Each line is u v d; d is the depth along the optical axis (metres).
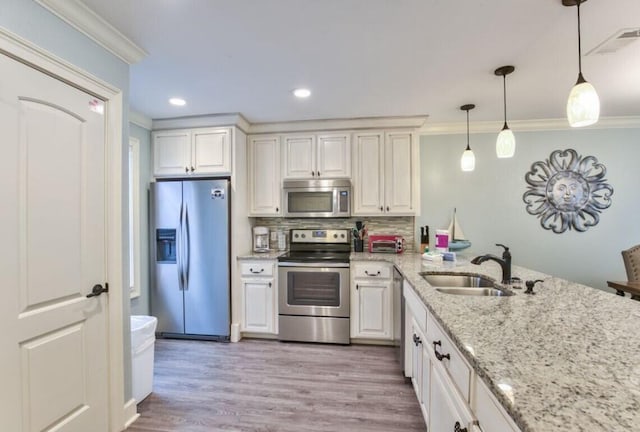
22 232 1.28
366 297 2.96
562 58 1.97
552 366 0.79
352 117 3.16
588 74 2.19
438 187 3.47
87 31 1.55
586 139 3.28
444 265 2.45
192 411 1.95
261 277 3.10
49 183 1.39
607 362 0.81
